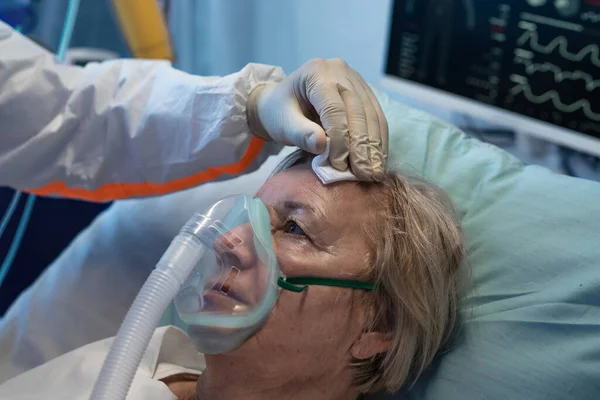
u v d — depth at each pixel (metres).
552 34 1.74
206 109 1.33
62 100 1.39
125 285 1.59
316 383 1.14
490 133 2.09
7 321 1.61
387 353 1.14
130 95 1.40
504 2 1.79
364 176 1.09
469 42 1.89
